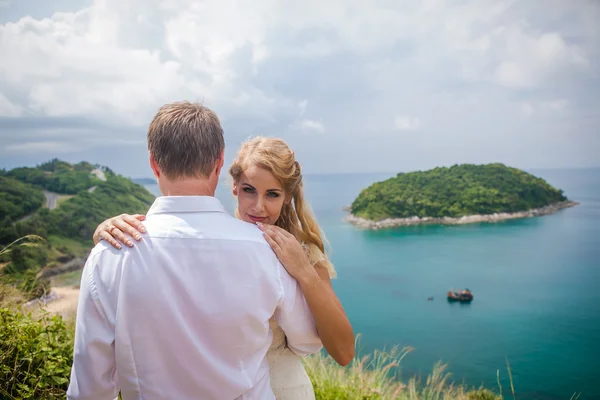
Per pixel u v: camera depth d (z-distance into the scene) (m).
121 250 1.08
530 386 20.84
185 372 1.07
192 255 1.09
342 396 3.04
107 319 1.05
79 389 1.05
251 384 1.13
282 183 1.68
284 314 1.22
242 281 1.11
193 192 1.17
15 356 2.07
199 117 1.19
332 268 1.72
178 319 1.05
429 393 6.04
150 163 1.22
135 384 1.06
